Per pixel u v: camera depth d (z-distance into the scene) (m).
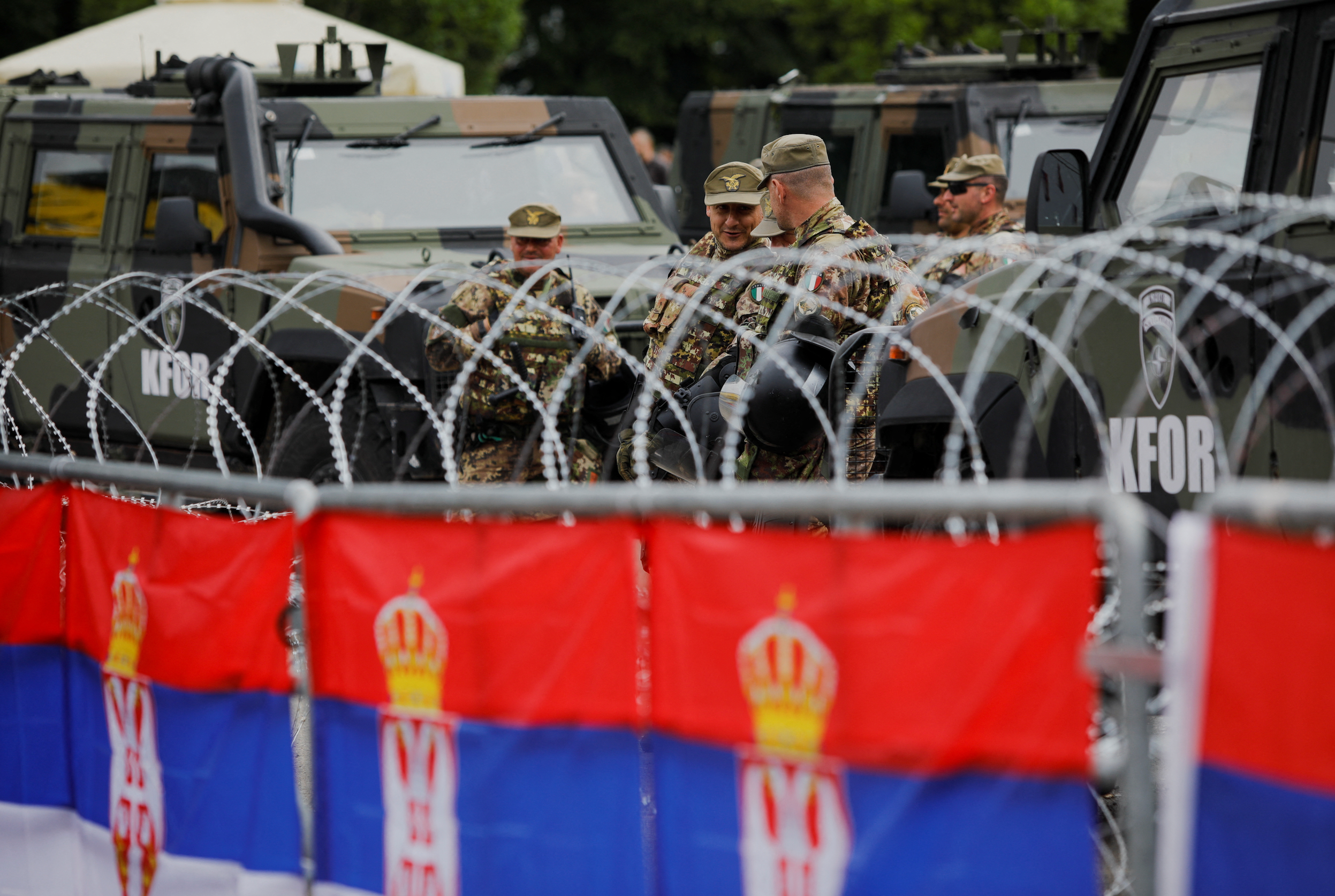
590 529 5.51
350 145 15.48
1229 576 4.21
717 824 5.22
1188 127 8.31
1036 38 20.70
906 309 9.80
